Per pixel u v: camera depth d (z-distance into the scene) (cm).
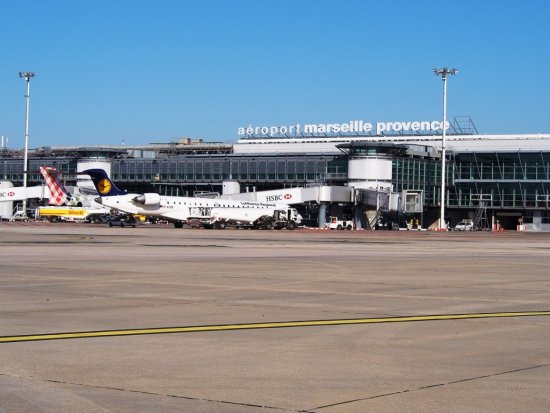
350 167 14100
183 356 1377
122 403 1058
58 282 2708
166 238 6981
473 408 1047
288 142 17588
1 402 1054
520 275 3394
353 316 1933
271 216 11819
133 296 2312
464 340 1588
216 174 15800
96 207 13900
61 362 1312
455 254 5184
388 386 1167
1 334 1581
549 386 1178
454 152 14962
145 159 16350
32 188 14925
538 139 14888
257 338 1576
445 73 11925
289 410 1032
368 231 11975
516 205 14625
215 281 2831
